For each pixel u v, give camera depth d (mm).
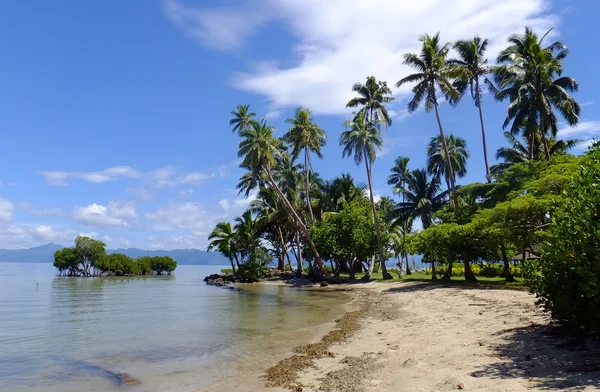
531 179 30078
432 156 52594
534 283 10156
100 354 13531
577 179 9062
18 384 10164
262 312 23953
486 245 30219
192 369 11273
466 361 9047
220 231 60781
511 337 10836
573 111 33781
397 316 19203
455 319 15797
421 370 8742
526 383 6820
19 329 19109
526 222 24766
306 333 16547
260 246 60438
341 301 29453
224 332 17219
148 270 98188
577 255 8258
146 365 11898
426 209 50031
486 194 36062
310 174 61094
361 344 13297
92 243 87625
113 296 38844
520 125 35719
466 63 39438
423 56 37375
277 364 11258
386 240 45812
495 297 20328
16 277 85938
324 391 8289
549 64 33594
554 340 9672
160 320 21594
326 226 47500
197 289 48750
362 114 45250
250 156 45562
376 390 7766
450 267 35938
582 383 6332
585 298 8594
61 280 73875
